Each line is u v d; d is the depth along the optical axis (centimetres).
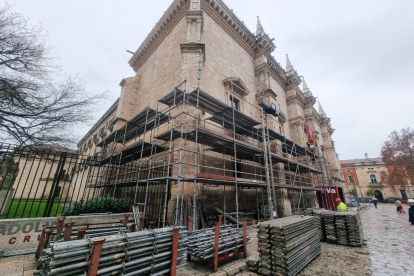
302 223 591
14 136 1027
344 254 648
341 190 2808
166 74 1456
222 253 508
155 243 383
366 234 1002
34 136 1069
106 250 315
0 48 947
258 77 1934
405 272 491
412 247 722
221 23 1638
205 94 927
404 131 4091
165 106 1346
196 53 1206
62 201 2328
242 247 585
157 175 1168
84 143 3656
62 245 280
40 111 1088
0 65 971
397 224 1324
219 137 907
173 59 1420
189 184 937
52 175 2667
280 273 459
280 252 470
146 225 848
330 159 3309
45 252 285
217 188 1123
